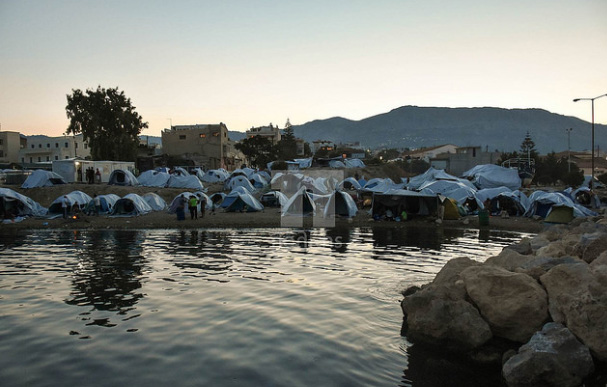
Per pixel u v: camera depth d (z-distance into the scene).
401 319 10.62
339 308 11.39
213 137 87.62
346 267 16.48
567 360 7.54
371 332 9.74
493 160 86.06
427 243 23.12
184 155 82.62
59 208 34.59
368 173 74.56
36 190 42.41
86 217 33.56
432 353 8.70
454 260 12.73
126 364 8.02
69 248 20.88
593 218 28.09
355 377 7.62
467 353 8.73
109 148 62.03
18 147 101.81
